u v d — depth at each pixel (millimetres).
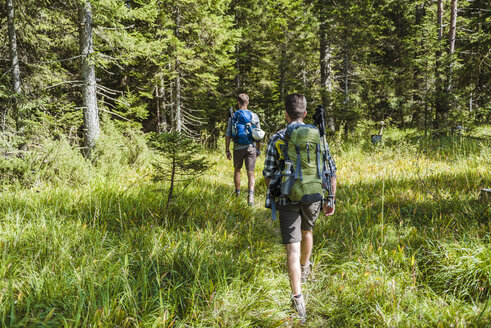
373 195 5352
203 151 10297
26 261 2754
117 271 2654
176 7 11422
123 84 13523
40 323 2088
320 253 3373
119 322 2160
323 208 2719
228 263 3010
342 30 13812
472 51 7586
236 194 5492
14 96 6863
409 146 8969
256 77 16297
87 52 7031
